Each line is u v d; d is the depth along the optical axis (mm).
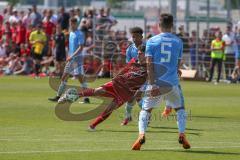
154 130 34562
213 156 26594
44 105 47031
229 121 39312
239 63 74500
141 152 27391
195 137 32281
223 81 76125
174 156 26500
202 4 157625
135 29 33625
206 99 54312
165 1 147750
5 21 84312
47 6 143375
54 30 80875
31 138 31172
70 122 37469
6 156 26094
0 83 68375
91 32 79938
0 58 81750
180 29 80125
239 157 26406
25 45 80938
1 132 33188
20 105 47031
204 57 78062
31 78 75875
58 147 28500
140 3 156750
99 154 26797
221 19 92500
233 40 75625
